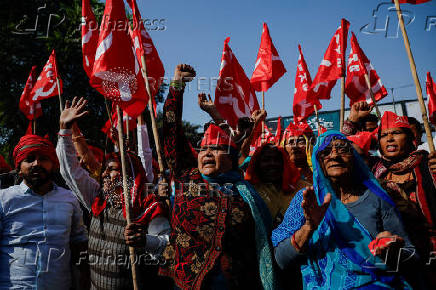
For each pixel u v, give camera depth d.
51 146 3.16
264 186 3.37
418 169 2.85
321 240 2.44
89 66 3.64
